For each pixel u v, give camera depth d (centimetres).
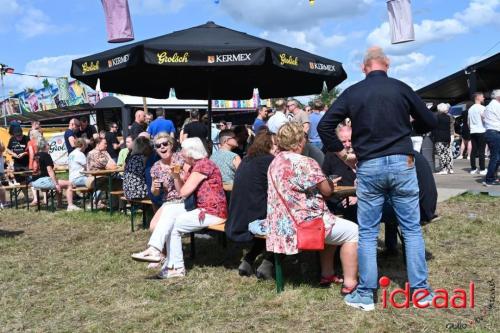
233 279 502
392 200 400
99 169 929
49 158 978
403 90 387
